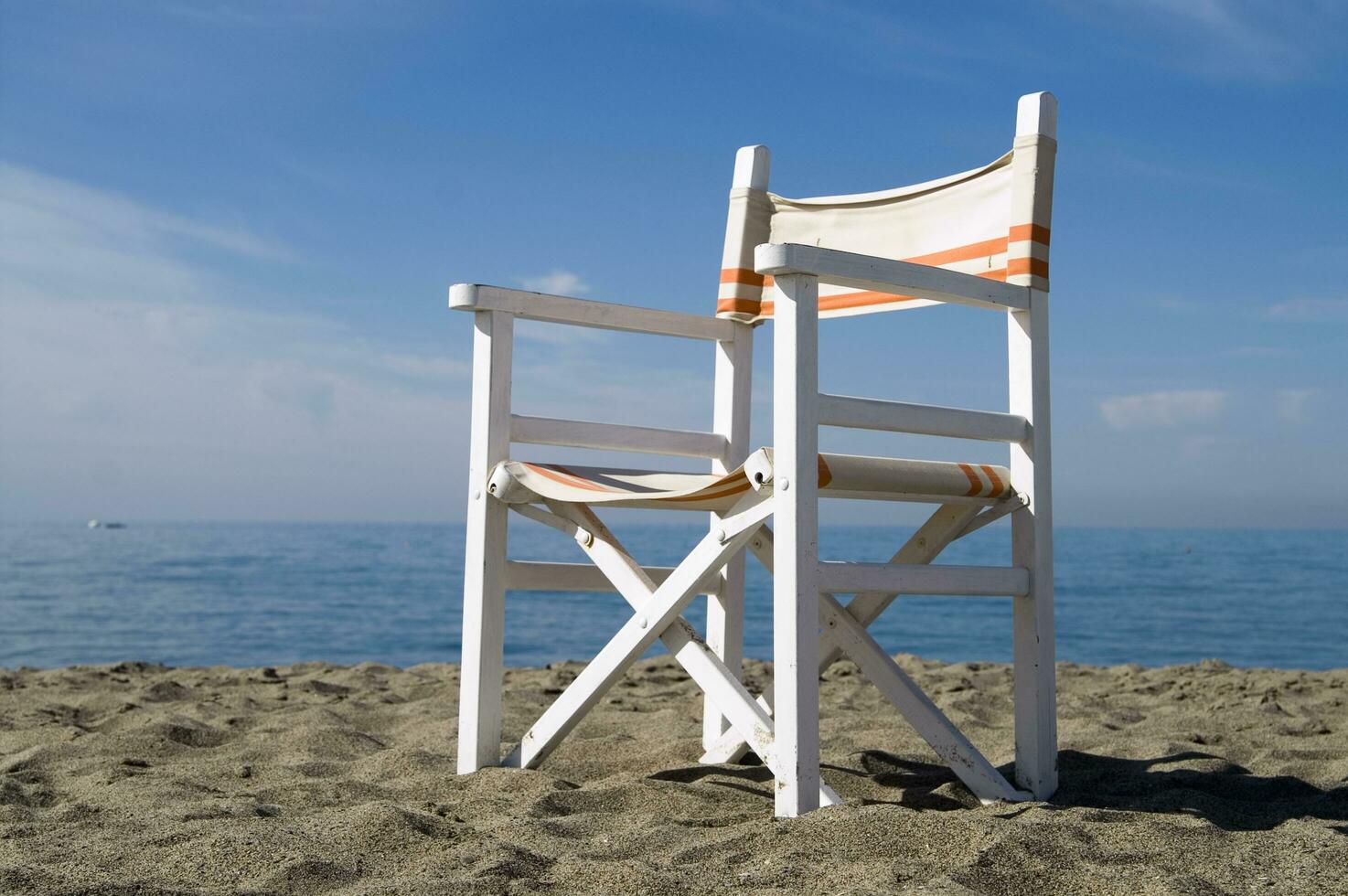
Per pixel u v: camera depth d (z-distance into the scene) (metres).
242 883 1.83
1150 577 33.66
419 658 15.08
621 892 1.77
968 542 53.59
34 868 1.81
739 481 2.27
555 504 2.66
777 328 2.18
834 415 2.20
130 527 160.50
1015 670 2.54
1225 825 2.32
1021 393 2.54
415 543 71.56
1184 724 3.60
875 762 2.99
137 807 2.39
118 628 19.17
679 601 2.38
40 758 3.07
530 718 3.75
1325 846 2.03
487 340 2.71
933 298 2.42
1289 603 23.98
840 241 2.94
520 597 23.75
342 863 1.93
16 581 31.69
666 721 3.63
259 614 22.08
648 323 2.91
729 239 3.07
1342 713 3.90
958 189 2.72
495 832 2.15
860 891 1.70
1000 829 2.00
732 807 2.43
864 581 2.23
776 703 2.17
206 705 4.02
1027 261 2.54
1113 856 1.96
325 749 3.24
